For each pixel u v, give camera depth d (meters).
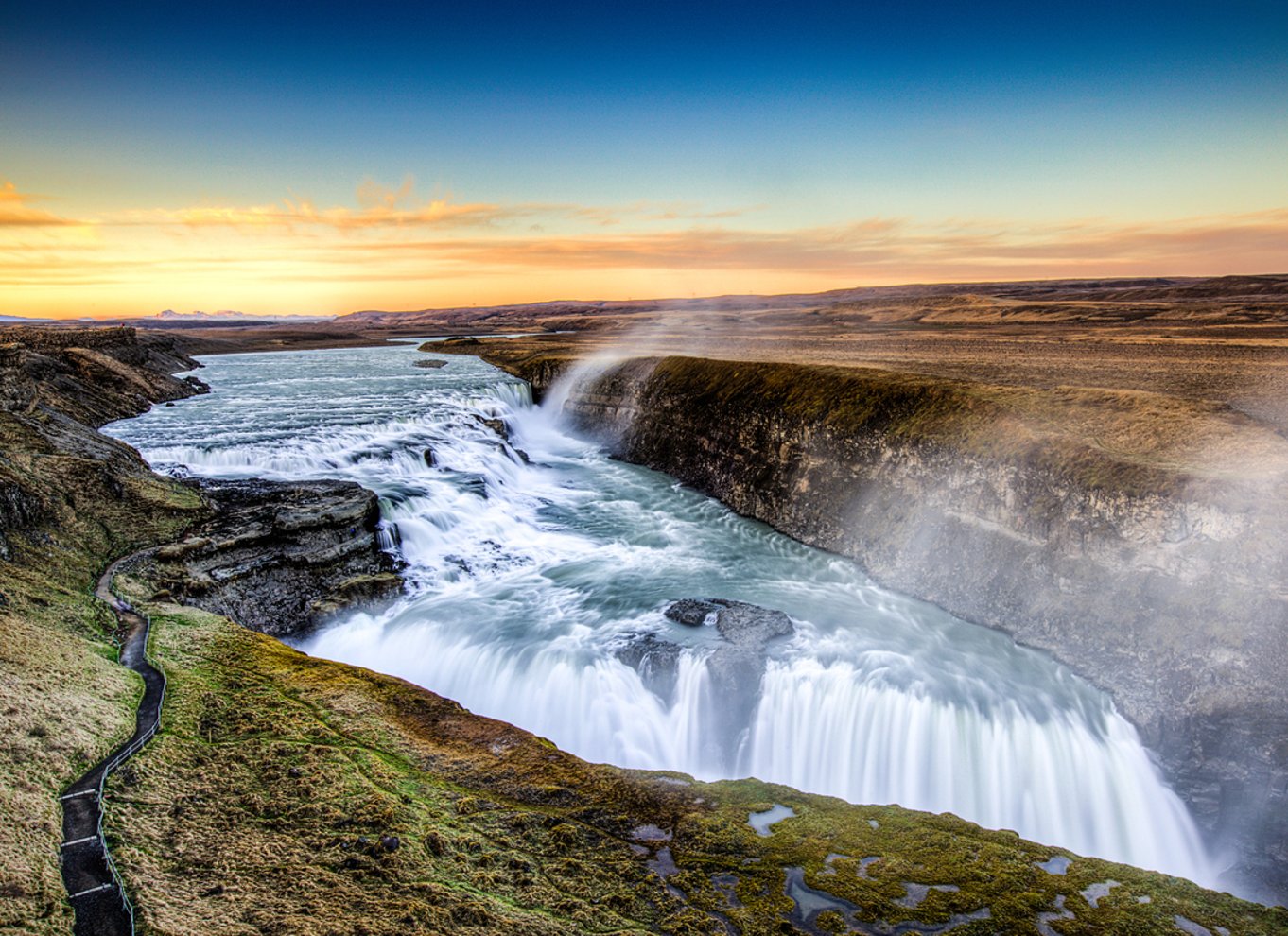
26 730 15.18
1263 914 13.46
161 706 17.95
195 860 12.68
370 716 19.08
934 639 27.91
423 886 12.59
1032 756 22.31
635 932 12.11
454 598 31.39
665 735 23.91
